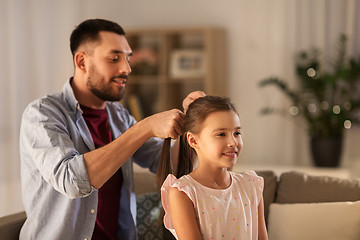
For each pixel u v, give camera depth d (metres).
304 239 2.21
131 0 5.95
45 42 5.01
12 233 2.01
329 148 5.11
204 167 1.58
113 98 2.09
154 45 5.90
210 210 1.52
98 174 1.70
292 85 5.44
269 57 5.52
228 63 5.69
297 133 5.52
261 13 5.54
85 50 2.06
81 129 2.02
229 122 1.52
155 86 5.87
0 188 4.45
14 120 4.64
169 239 2.34
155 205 2.42
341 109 5.04
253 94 5.61
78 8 5.47
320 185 2.38
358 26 5.30
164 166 1.80
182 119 1.71
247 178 1.66
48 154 1.77
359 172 4.17
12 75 4.62
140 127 1.74
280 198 2.40
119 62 2.07
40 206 1.91
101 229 2.04
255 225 1.61
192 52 5.63
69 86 2.05
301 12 5.40
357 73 5.11
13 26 4.66
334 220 2.20
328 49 5.39
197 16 5.77
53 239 1.89
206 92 5.34
